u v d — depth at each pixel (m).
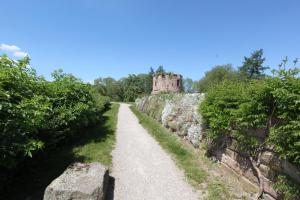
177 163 7.74
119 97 82.88
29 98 5.10
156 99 20.38
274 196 4.73
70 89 9.28
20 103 4.38
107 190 5.51
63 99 8.56
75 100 9.43
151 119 18.86
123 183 5.99
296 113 4.13
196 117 9.57
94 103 12.78
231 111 6.20
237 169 6.26
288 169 4.34
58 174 5.93
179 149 9.23
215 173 6.80
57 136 7.34
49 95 7.44
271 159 4.80
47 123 6.07
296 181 4.16
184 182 6.17
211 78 48.47
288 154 4.10
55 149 7.75
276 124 4.64
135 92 75.94
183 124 11.23
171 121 13.31
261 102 5.00
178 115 12.51
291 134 4.02
